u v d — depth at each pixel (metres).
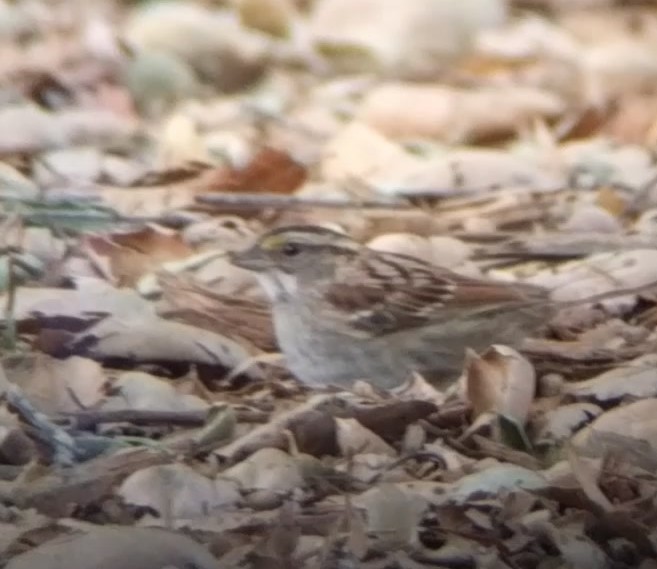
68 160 13.45
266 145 13.74
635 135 14.80
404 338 9.44
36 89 15.62
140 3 18.55
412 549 7.82
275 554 7.71
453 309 9.43
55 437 8.78
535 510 8.12
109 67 16.08
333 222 12.01
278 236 9.56
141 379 9.33
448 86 16.50
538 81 16.36
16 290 10.23
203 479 8.27
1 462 8.76
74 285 10.54
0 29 17.28
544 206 12.41
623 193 13.04
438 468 8.63
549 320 9.77
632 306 10.51
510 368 9.19
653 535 8.05
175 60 16.22
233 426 8.91
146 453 8.62
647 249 11.07
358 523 7.90
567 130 14.79
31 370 9.33
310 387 9.63
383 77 16.89
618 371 9.52
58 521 8.02
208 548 7.76
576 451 8.63
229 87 16.39
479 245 11.50
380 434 8.96
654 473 8.48
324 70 16.95
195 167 13.08
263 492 8.27
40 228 11.52
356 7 17.50
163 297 10.43
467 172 13.16
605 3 19.44
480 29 17.41
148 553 7.52
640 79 16.27
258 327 10.18
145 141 14.36
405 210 12.29
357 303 9.44
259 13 17.23
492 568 7.72
